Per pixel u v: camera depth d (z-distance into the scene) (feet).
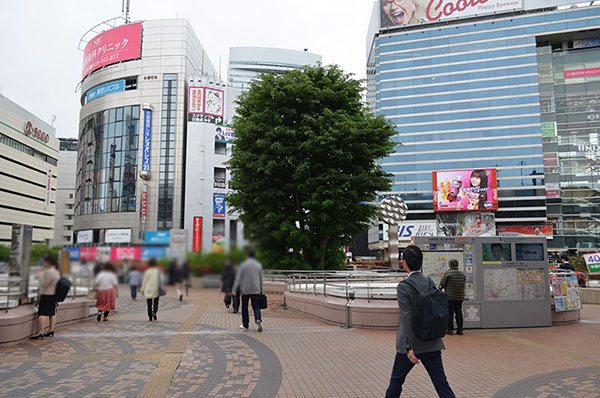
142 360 22.34
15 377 19.13
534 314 33.22
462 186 228.22
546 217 241.76
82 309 36.91
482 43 260.42
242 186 69.41
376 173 69.72
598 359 22.90
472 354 24.13
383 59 274.77
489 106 255.50
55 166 281.95
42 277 28.60
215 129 179.11
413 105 265.75
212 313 43.27
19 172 239.09
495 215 248.32
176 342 27.25
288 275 57.93
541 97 253.85
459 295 29.94
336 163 66.03
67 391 17.16
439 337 12.68
